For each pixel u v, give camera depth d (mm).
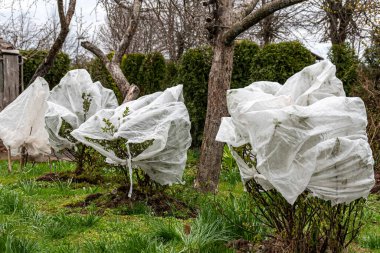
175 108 7258
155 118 7059
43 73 13219
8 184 9469
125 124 6930
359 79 13367
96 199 7750
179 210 7074
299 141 4164
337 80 4953
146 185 7531
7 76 14820
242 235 5465
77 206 7465
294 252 4633
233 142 4691
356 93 13258
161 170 7254
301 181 4180
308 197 4484
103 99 10312
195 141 15234
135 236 5137
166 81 16531
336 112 4305
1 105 14812
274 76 13469
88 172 9477
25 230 5887
